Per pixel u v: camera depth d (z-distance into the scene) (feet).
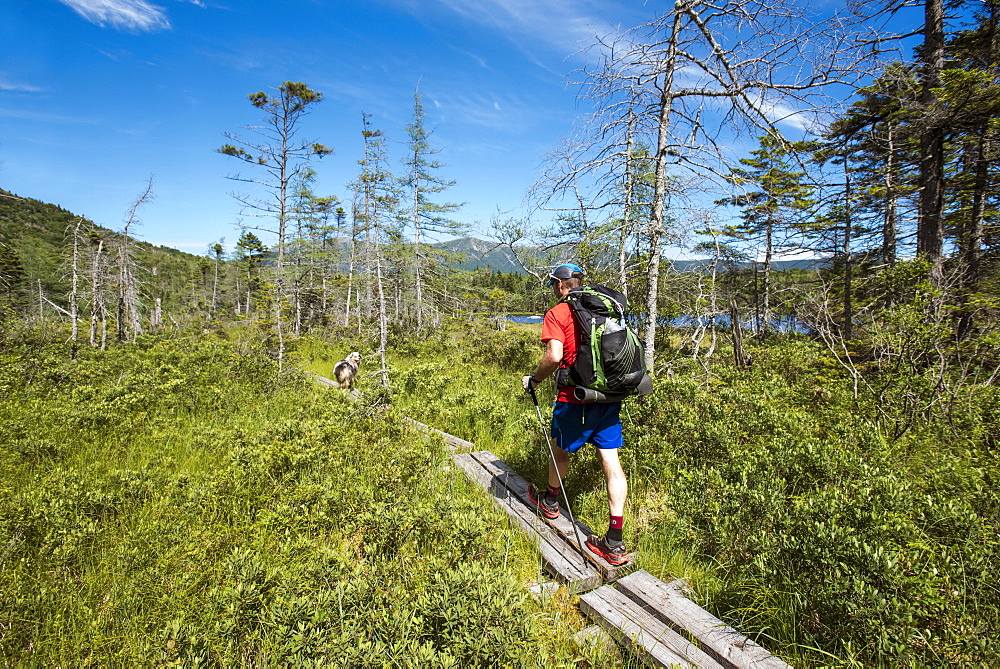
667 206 20.45
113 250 64.18
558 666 6.56
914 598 6.71
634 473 13.10
